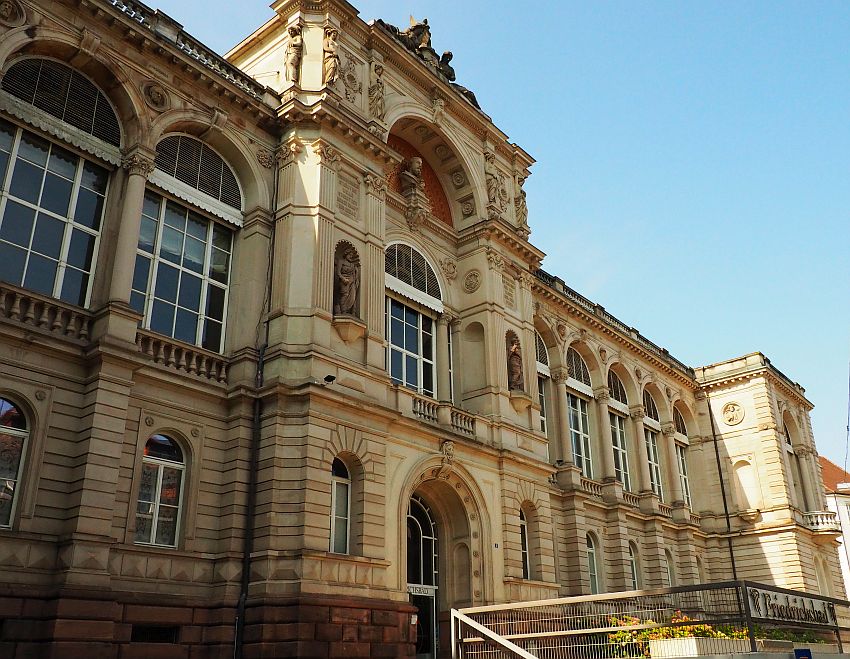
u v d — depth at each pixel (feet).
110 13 71.31
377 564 73.72
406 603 75.72
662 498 150.10
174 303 74.64
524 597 91.35
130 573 62.85
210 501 69.92
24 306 61.93
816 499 173.68
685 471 163.94
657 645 55.06
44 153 68.23
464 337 102.99
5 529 57.06
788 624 57.06
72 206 68.90
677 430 165.27
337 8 90.68
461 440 88.99
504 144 114.83
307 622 65.00
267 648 63.98
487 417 96.73
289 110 83.20
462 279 105.70
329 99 84.64
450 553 89.61
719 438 165.89
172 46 75.92
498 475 94.58
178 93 77.46
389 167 91.86
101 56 71.20
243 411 72.59
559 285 135.64
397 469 80.94
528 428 101.65
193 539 67.77
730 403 166.61
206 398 72.08
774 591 57.21
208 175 80.28
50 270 66.28
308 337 75.46
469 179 107.45
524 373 104.32
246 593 67.05
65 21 69.36
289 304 76.64
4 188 64.54
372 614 70.95
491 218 104.99
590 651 58.59
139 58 74.59
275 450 70.85
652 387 155.53
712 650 54.08
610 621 61.31
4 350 59.88
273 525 68.59
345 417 75.36
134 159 71.36
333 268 80.59
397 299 96.02
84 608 57.31
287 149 83.87
